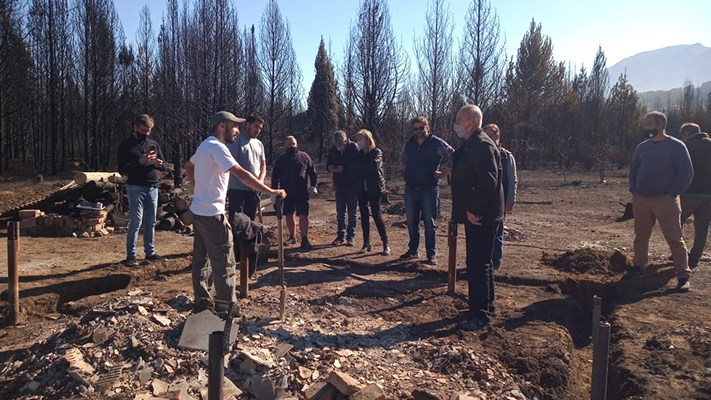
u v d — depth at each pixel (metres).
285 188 8.29
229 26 23.92
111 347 4.02
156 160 6.68
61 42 29.55
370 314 5.38
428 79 19.72
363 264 7.27
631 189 6.31
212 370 2.60
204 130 23.48
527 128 31.67
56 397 3.54
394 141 23.22
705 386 3.68
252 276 6.50
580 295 6.17
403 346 4.55
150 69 33.97
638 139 39.66
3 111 28.89
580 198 17.66
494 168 4.61
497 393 3.83
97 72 30.81
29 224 8.98
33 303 5.64
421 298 5.85
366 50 19.38
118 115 33.94
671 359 4.12
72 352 3.93
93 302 5.76
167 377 3.71
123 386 3.61
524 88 31.42
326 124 42.56
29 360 4.15
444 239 9.42
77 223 9.47
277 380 3.63
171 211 10.41
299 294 5.91
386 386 3.76
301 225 8.36
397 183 22.94
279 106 34.94
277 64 33.94
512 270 6.95
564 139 38.00
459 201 4.89
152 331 4.23
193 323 4.20
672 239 5.91
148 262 7.02
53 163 29.28
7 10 25.53
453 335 4.78
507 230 10.04
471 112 4.76
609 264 7.03
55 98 29.77
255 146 6.78
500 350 4.47
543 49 32.56
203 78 23.39
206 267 4.86
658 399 3.55
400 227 10.88
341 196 8.59
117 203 10.38
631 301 5.68
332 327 4.91
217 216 4.50
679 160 5.76
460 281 6.57
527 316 5.34
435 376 4.00
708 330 4.62
